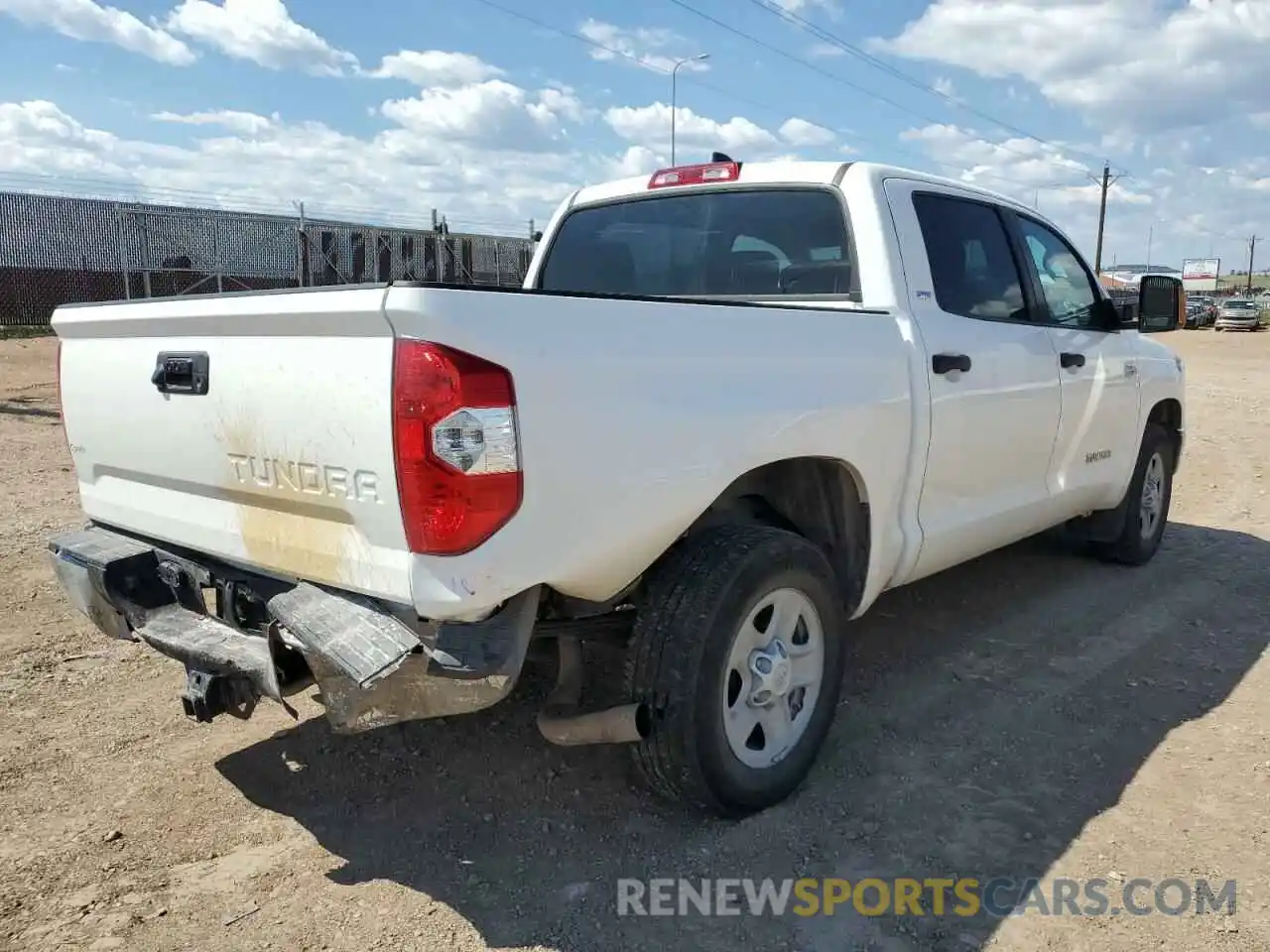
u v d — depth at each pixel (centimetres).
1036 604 539
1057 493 493
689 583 304
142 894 290
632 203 470
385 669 251
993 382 424
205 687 298
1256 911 279
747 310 316
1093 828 321
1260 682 437
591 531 272
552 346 260
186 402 306
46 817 330
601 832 321
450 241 2105
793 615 334
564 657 322
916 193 414
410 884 296
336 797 344
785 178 420
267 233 1950
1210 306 6116
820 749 354
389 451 251
